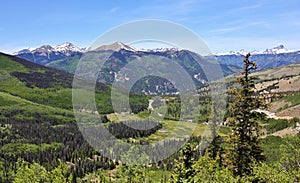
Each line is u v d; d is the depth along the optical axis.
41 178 30.62
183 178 13.48
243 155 29.20
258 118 30.08
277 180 24.77
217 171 20.12
